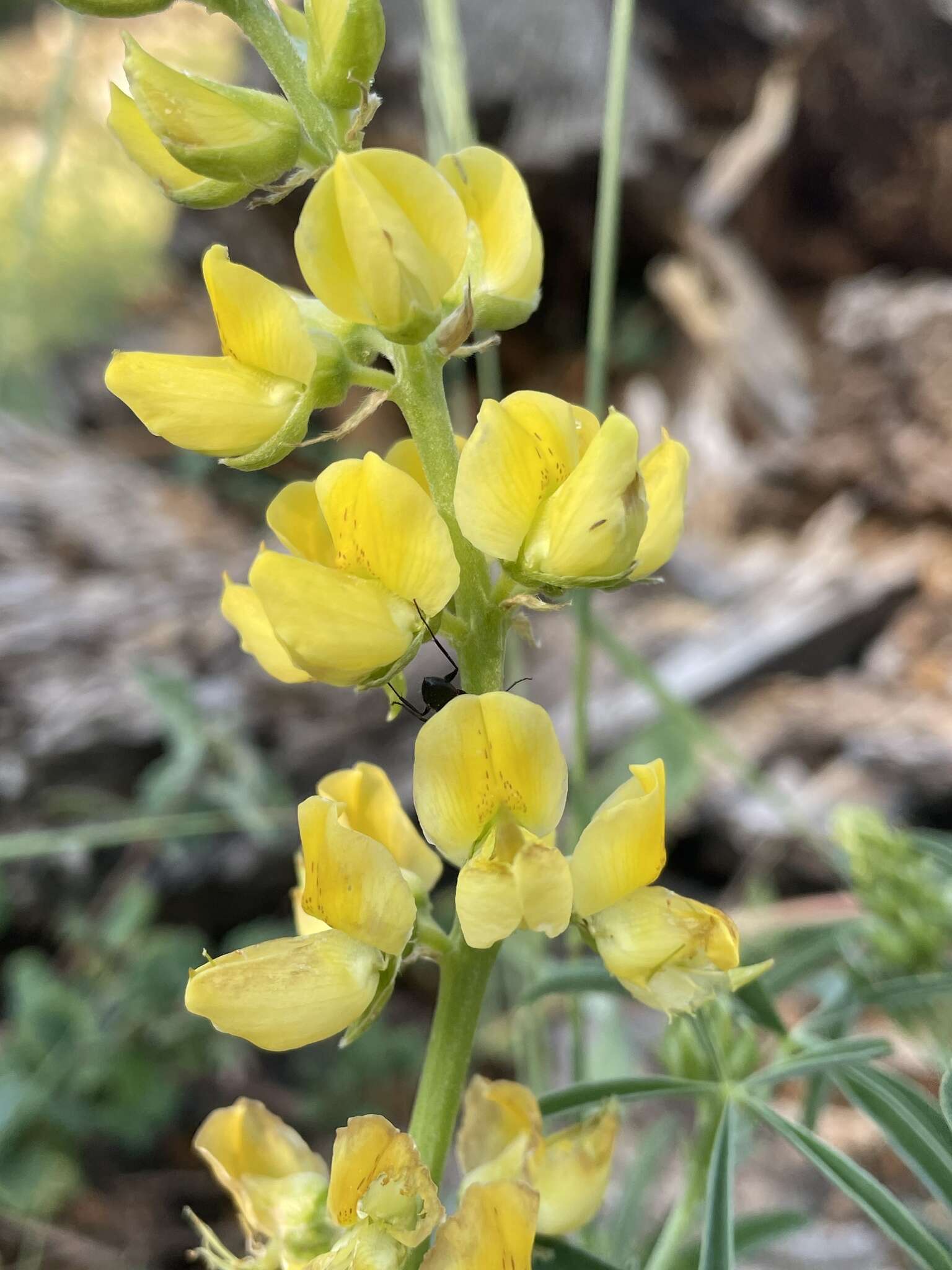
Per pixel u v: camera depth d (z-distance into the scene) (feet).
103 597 0.86
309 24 0.25
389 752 0.80
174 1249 0.61
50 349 1.50
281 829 0.74
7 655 0.79
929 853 0.40
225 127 0.25
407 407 0.26
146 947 0.68
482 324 0.27
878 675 0.93
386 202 0.23
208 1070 0.69
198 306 1.72
